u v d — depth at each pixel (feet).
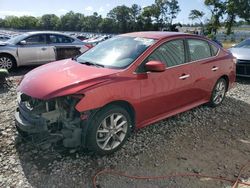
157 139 15.52
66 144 12.48
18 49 33.53
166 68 15.52
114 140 13.67
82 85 12.35
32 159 13.03
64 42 36.37
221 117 19.21
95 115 12.69
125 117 13.82
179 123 17.69
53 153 13.50
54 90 12.17
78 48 36.81
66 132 12.50
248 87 27.61
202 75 18.11
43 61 35.17
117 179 11.97
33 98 12.50
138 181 11.93
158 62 14.02
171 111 16.51
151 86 14.64
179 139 15.72
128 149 14.29
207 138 16.12
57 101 12.46
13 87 25.40
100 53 16.12
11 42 34.06
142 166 12.98
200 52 18.39
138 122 14.66
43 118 12.25
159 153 14.15
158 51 15.42
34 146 13.93
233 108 21.08
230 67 20.99
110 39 17.66
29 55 34.17
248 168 13.33
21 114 13.41
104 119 12.97
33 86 12.90
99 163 12.99
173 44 16.48
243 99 23.52
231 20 161.89
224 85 20.98
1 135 15.08
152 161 13.42
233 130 17.40
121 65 14.20
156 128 16.79
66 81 12.64
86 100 12.16
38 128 12.36
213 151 14.70
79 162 12.94
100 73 13.37
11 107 19.53
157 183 11.87
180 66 16.38
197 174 12.62
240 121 18.84
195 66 17.46
